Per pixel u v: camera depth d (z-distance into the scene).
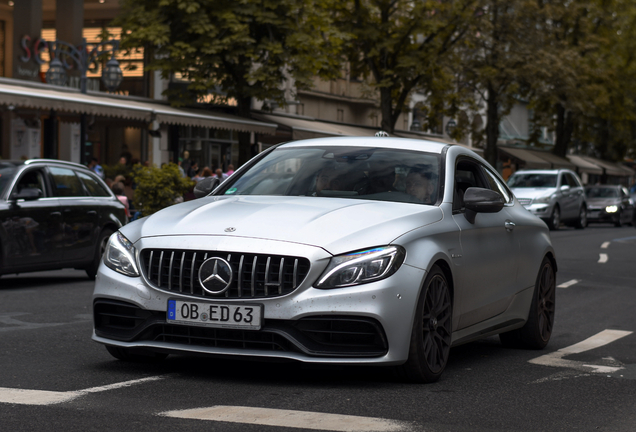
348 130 37.28
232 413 4.61
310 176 6.46
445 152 6.65
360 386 5.44
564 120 53.19
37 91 19.28
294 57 26.39
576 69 38.22
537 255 7.48
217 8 25.92
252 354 5.18
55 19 29.56
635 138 62.78
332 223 5.40
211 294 5.20
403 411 4.81
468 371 6.23
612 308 10.59
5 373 5.66
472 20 34.53
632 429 4.64
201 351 5.26
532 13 35.53
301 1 26.38
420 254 5.45
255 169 6.81
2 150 26.48
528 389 5.62
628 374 6.29
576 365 6.63
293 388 5.32
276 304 5.12
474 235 6.31
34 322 8.17
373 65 35.00
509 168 55.16
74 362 6.10
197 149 32.38
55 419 4.42
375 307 5.14
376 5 33.84
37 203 11.59
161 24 25.86
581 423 4.73
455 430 4.43
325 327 5.18
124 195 19.86
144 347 5.44
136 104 23.38
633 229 34.59
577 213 32.81
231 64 27.25
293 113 39.09
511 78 35.97
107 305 5.63
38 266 11.55
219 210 5.72
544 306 7.61
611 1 49.41
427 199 6.14
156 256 5.42
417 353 5.40
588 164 59.75
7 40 28.97
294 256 5.13
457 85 37.22
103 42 24.95
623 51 50.00
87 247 12.38
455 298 5.93
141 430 4.23
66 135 28.86
